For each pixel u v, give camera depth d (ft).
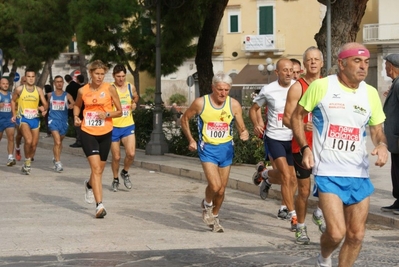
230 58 194.80
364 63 22.76
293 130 23.82
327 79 23.41
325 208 22.67
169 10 77.15
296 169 31.73
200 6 77.77
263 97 36.40
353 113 23.06
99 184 38.93
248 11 191.62
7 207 42.47
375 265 27.48
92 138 39.01
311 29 185.88
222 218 39.17
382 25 166.91
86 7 114.42
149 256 29.17
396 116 36.78
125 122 49.44
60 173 59.93
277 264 27.73
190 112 34.42
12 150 64.69
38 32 141.28
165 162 63.67
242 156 61.67
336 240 22.27
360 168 23.03
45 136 99.04
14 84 177.78
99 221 37.83
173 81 198.08
